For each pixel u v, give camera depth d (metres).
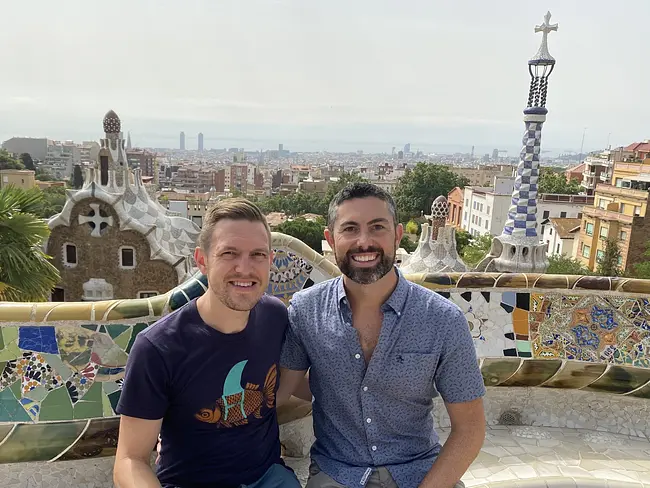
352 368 2.81
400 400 2.82
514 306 4.40
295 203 92.31
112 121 17.48
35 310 3.06
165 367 2.49
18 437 3.04
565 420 4.34
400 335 2.76
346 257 2.73
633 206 39.44
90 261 17.42
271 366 2.80
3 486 3.08
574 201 56.38
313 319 2.89
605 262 38.62
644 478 3.64
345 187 2.85
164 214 19.70
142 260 17.50
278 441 2.97
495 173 134.00
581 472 3.69
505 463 3.78
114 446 3.14
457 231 54.94
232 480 2.69
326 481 2.86
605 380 4.24
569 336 4.37
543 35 14.45
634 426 4.25
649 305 4.28
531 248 15.19
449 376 2.79
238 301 2.50
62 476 3.15
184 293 3.21
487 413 4.34
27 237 10.34
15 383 3.07
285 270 3.83
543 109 14.64
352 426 2.90
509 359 4.28
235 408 2.65
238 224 2.51
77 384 3.13
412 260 14.87
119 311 3.13
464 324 2.78
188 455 2.65
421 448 2.93
